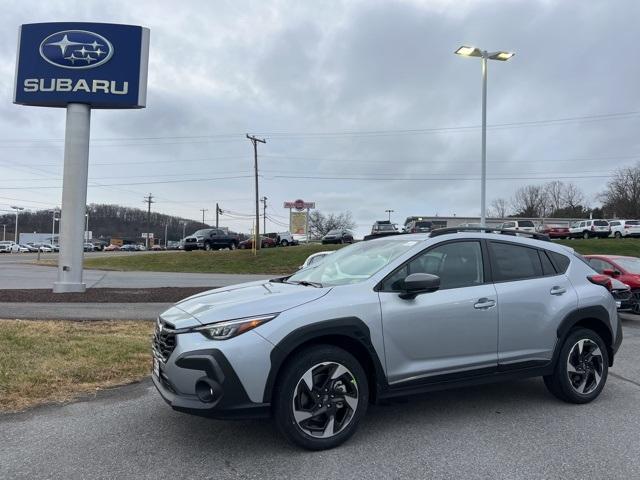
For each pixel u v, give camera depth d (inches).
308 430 159.6
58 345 288.7
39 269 1149.1
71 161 594.6
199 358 149.7
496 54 954.7
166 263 1437.0
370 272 182.7
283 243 2235.5
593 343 213.0
